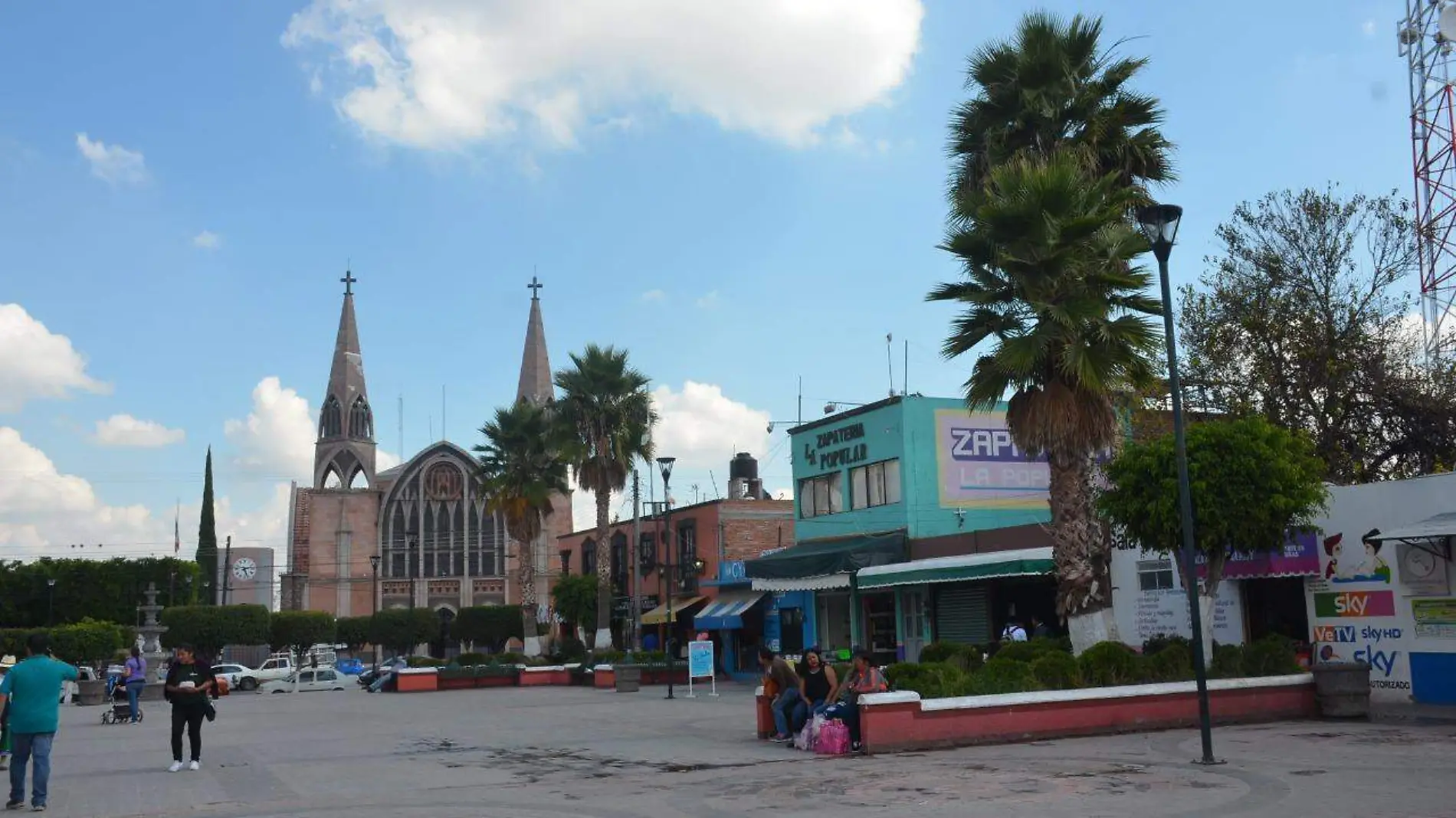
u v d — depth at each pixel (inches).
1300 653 850.1
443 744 765.9
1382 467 1217.4
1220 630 917.2
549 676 1750.7
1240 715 697.0
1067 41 903.7
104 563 2915.8
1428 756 520.7
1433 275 1208.8
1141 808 410.3
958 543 1208.8
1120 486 791.1
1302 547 848.9
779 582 1354.6
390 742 790.5
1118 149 893.2
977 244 766.5
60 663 508.4
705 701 1164.5
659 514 2060.8
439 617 3570.4
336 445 3924.7
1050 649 778.8
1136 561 977.5
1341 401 1178.0
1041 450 776.3
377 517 3666.3
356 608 3585.1
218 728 1003.9
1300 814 388.5
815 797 464.8
